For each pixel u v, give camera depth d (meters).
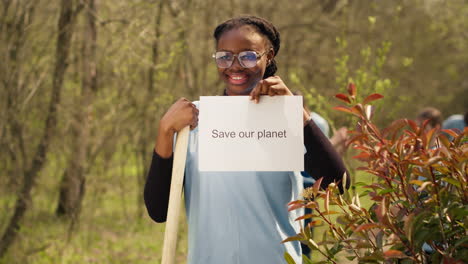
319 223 1.74
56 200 5.90
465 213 1.49
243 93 2.14
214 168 1.96
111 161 6.30
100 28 5.80
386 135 1.61
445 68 11.58
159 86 6.15
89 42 5.75
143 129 6.30
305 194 1.72
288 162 1.94
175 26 6.11
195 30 6.60
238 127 1.96
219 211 2.03
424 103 10.94
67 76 5.74
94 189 6.01
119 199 7.07
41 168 5.40
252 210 2.02
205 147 1.96
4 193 5.29
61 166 5.66
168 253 1.90
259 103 1.96
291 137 1.95
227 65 2.10
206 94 6.59
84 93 5.72
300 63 8.17
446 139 1.53
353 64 8.12
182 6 6.21
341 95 1.69
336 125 5.11
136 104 6.12
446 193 1.54
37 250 5.41
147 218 6.94
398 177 1.71
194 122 2.02
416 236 1.53
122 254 6.03
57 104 5.48
